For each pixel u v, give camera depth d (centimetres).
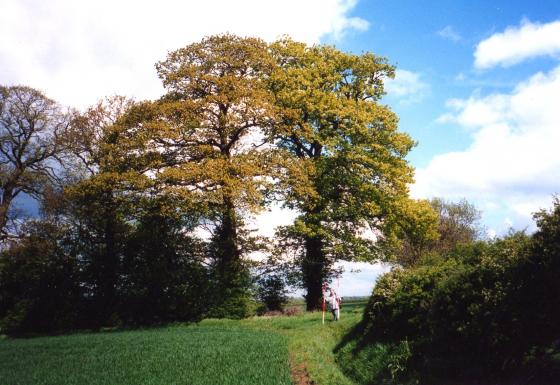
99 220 3650
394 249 4122
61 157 4456
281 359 1730
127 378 1538
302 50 4097
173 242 3616
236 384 1353
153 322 3500
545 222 1180
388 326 1805
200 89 3609
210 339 2367
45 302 3534
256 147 3719
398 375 1521
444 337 1367
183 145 3516
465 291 1315
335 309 2827
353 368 1747
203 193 3180
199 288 3491
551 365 1145
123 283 3628
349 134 3784
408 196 4006
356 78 4125
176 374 1555
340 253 3822
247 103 3416
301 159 3697
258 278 3741
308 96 3844
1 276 3666
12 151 4553
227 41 3684
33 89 4497
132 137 3469
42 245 3650
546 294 1125
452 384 1290
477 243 1708
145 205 3397
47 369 1756
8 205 4406
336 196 3944
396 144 3847
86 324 3578
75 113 4109
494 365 1234
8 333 3509
